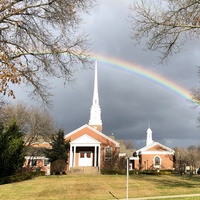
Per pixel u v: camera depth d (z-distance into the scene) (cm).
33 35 1057
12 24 980
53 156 4294
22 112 4716
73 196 1897
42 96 1130
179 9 1242
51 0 1009
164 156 5869
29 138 4884
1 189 2214
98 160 4644
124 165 4644
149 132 8125
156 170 5403
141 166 5709
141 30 1310
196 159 7894
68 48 1105
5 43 990
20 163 3053
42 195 1941
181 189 2147
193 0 1212
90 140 4688
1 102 1822
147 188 2227
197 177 3422
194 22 1260
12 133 3172
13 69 836
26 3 984
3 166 2909
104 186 2370
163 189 2155
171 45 1340
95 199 1773
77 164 4794
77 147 4847
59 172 4062
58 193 2017
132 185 2430
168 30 1289
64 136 4719
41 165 5428
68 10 1035
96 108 6594
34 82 1084
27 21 1041
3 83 808
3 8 922
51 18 1048
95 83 6725
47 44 1079
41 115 4931
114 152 4791
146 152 5881
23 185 2448
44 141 5500
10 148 2953
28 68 1052
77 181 2777
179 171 5278
